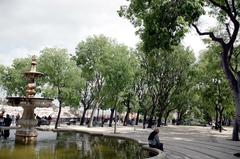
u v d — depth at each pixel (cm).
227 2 2312
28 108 2659
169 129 5791
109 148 2114
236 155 2092
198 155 2041
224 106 5575
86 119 8000
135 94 6391
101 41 6266
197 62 5906
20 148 1911
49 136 2903
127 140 2883
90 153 1805
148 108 7175
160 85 6156
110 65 4128
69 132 3547
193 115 10656
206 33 2378
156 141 2095
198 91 5953
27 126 2602
